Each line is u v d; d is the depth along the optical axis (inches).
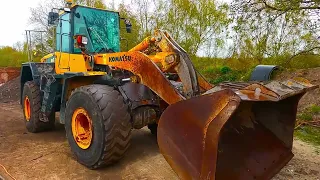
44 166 147.4
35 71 216.1
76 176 135.3
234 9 299.0
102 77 159.2
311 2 257.3
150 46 151.7
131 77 142.9
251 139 120.3
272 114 128.7
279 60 335.3
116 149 132.6
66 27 190.2
